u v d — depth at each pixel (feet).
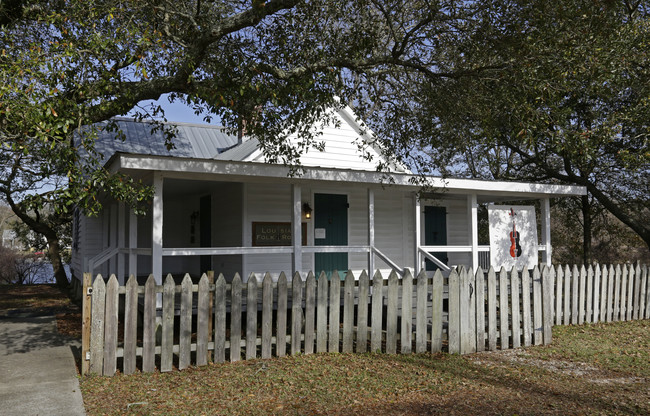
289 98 25.89
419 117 31.45
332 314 24.76
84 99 23.34
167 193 46.68
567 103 50.26
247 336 23.12
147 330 21.06
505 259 41.32
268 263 39.60
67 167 19.56
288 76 25.85
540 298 27.66
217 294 22.54
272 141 29.27
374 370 21.68
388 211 46.73
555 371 21.98
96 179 20.61
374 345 24.89
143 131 53.57
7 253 89.71
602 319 33.94
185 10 26.66
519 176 67.87
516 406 17.07
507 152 73.61
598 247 76.54
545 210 45.03
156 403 17.28
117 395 18.12
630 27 33.06
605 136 30.22
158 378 20.30
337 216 43.37
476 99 28.19
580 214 70.90
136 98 25.50
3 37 25.54
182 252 28.48
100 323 20.45
